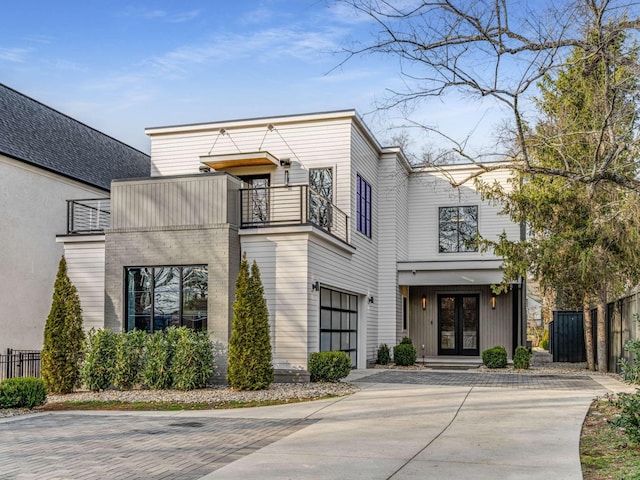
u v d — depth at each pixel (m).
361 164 18.81
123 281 14.64
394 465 6.66
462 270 20.89
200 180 14.43
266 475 6.30
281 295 14.19
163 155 18.72
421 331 24.28
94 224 19.91
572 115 11.74
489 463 6.71
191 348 12.94
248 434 8.50
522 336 21.00
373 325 20.25
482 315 23.78
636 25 7.64
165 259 14.37
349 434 8.37
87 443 7.98
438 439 7.97
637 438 7.27
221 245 14.04
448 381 14.80
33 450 7.58
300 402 11.45
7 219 16.83
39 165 17.73
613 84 8.52
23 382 11.19
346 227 17.28
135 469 6.59
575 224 15.73
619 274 15.20
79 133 22.20
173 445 7.82
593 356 18.56
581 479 6.06
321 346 15.59
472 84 8.53
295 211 17.16
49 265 18.30
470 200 23.30
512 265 16.42
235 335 12.84
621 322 16.11
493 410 10.20
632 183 8.90
